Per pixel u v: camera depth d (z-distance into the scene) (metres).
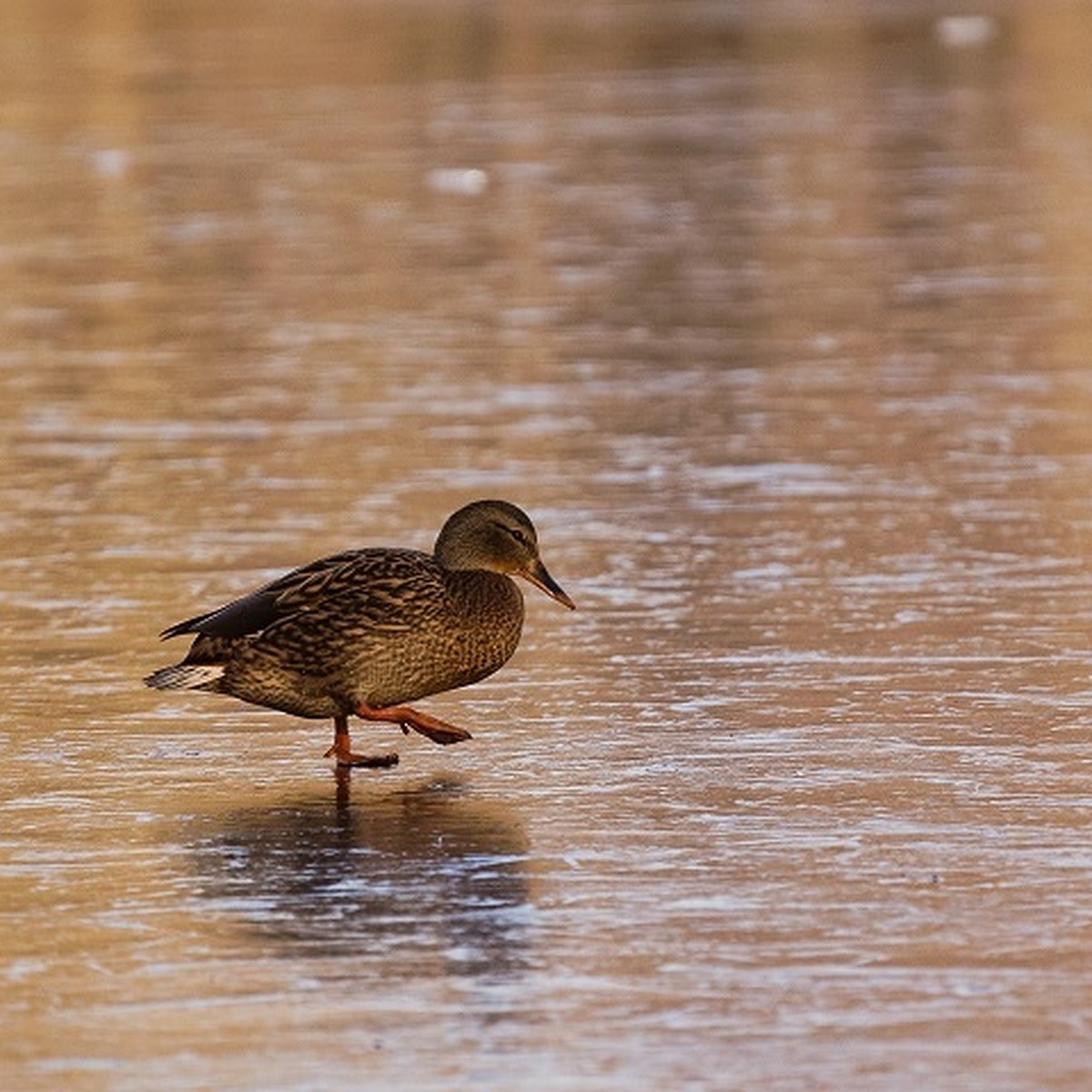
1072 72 45.59
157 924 8.10
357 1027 7.12
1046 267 25.58
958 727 10.46
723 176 33.19
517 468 16.88
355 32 56.44
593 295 24.55
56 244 28.61
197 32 57.72
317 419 18.81
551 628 12.53
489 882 8.49
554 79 46.16
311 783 9.91
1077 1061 6.80
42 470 17.11
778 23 56.41
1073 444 17.25
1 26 60.44
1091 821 9.07
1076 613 12.55
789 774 9.80
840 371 20.34
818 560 13.97
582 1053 6.91
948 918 8.00
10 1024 7.19
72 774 10.05
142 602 13.26
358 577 10.06
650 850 8.84
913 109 40.31
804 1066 6.79
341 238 28.61
